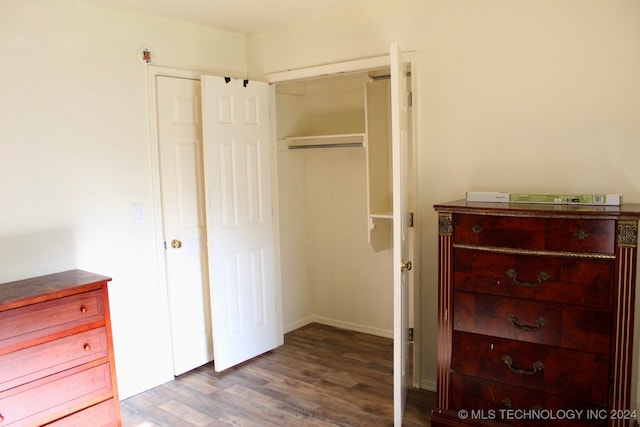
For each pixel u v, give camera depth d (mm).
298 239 4199
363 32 3029
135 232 2994
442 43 2734
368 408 2781
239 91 3334
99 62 2785
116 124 2875
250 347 3516
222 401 2912
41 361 2152
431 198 2857
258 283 3562
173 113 3164
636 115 2248
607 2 2266
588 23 2318
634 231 1854
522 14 2480
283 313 4082
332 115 4059
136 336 3031
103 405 2385
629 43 2234
